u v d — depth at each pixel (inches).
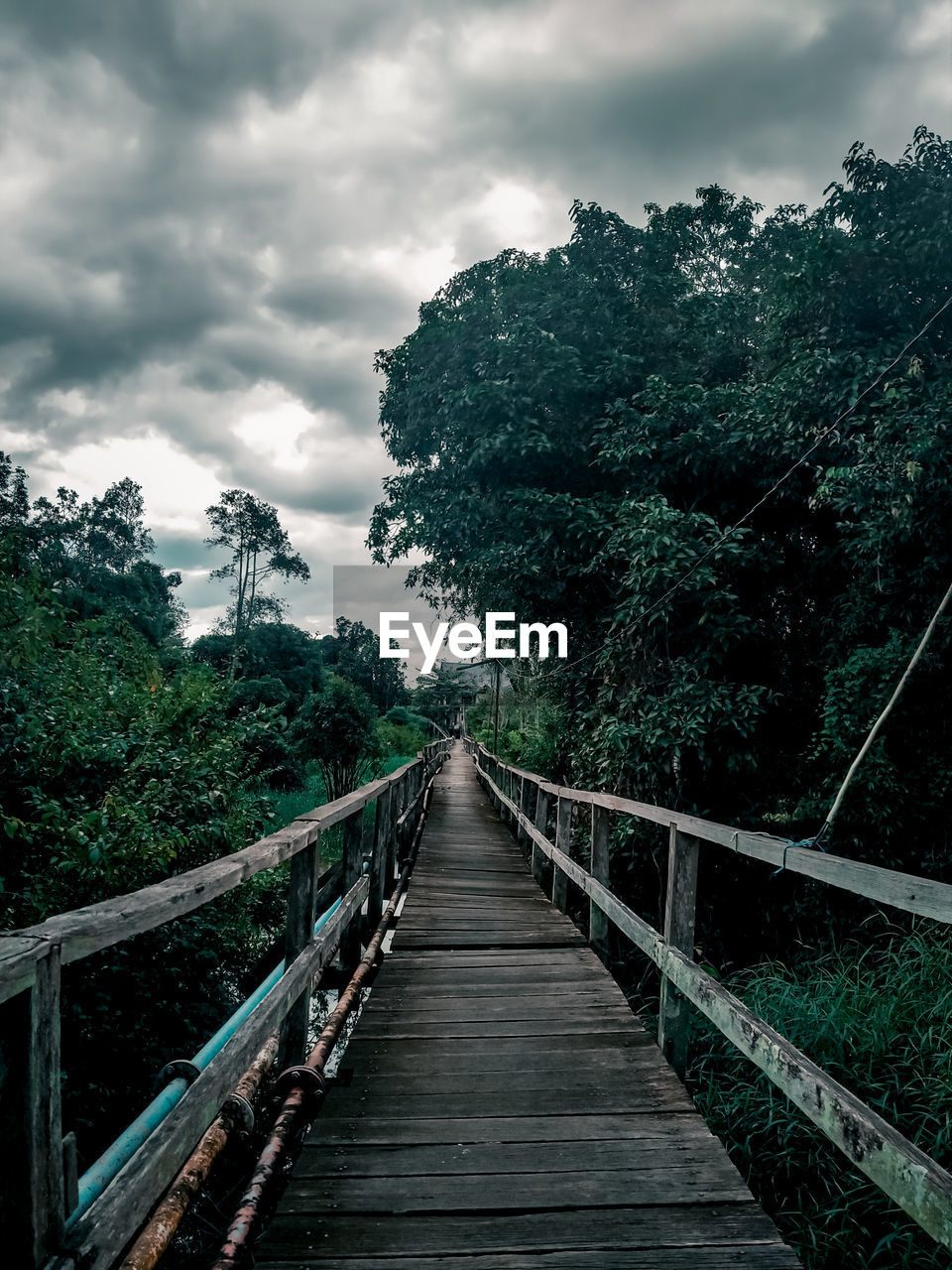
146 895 64.1
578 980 175.2
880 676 328.8
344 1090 117.1
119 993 205.0
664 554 335.6
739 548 331.9
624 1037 140.3
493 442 393.1
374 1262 76.5
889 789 327.3
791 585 402.9
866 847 343.0
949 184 315.6
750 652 391.5
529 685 583.8
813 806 352.5
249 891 251.3
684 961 121.4
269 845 97.2
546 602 426.0
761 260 492.4
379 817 215.3
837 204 345.1
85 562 1657.2
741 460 372.2
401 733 1540.4
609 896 176.6
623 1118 108.6
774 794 388.2
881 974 195.8
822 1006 165.8
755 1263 77.1
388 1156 97.7
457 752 2073.1
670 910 129.3
